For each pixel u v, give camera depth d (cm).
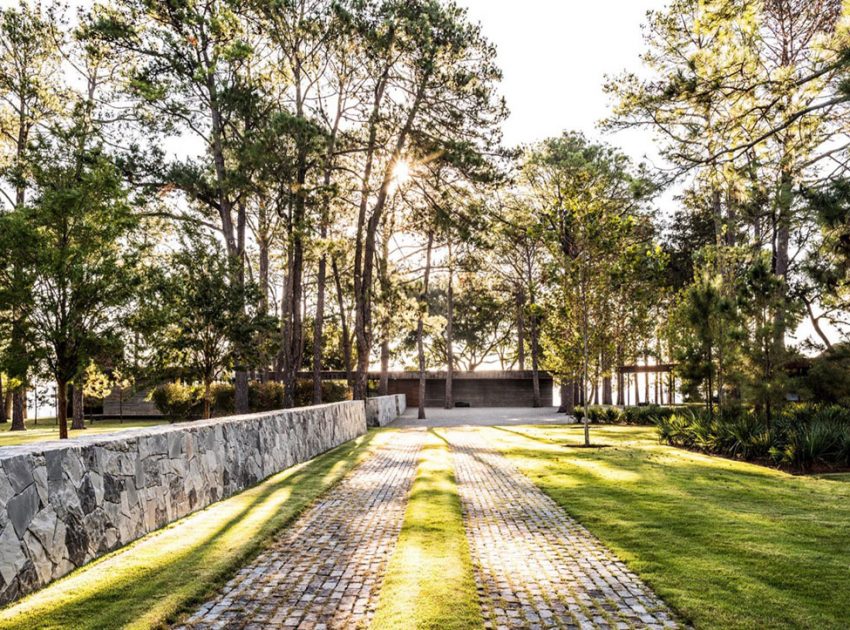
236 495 904
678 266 3681
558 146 2992
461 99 2325
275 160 1961
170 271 1870
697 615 439
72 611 425
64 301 1417
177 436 751
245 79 2141
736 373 1436
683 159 1100
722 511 800
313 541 650
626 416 2698
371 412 2627
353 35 2241
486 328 5841
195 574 511
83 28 2131
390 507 835
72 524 526
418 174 2450
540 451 1559
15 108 2559
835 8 1525
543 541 661
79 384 1633
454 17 2302
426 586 486
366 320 2650
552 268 1700
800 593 486
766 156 1077
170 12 2136
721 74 970
